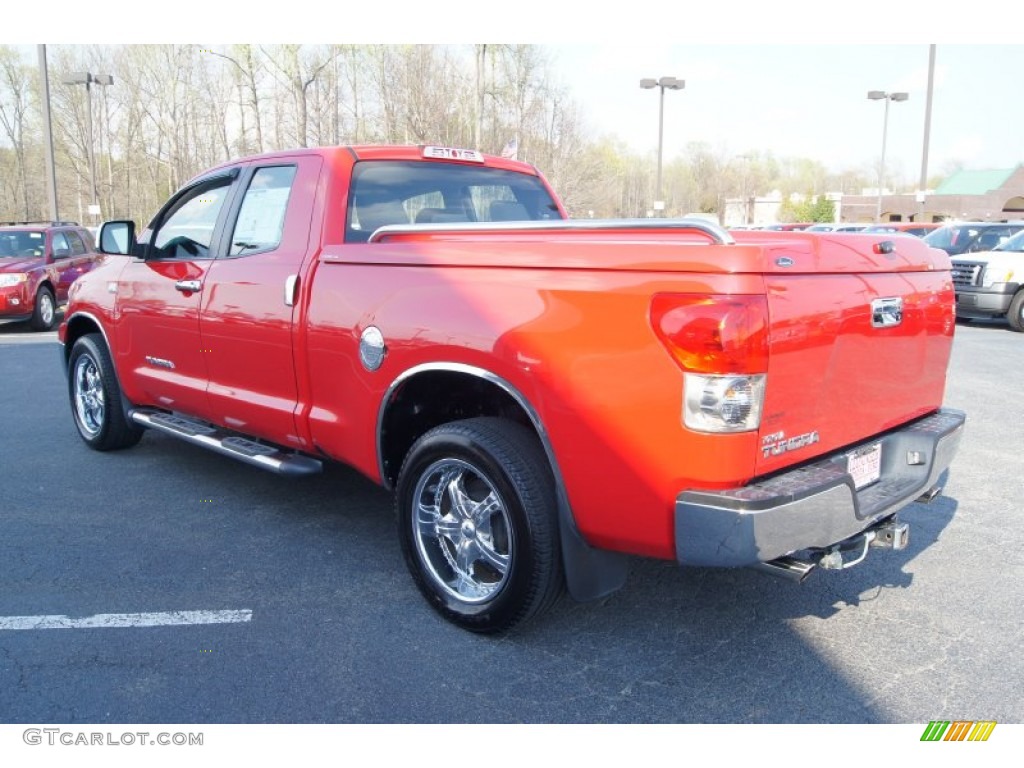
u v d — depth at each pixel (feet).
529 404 10.11
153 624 11.63
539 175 17.11
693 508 8.91
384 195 14.20
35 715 9.53
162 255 17.17
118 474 18.48
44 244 47.93
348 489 17.54
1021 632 11.42
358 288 12.30
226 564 13.67
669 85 110.01
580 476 9.77
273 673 10.41
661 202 112.88
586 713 9.59
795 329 9.12
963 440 21.48
